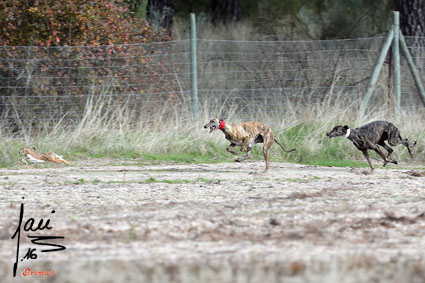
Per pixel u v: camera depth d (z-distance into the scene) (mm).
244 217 29047
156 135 53406
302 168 47375
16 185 39281
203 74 66312
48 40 56688
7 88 55469
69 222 28547
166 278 20609
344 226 27375
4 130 53375
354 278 20500
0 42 57094
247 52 73500
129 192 36469
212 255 23156
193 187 38156
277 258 22641
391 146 50500
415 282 20188
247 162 50312
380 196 34469
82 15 57188
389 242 24875
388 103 57781
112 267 21844
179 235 26266
